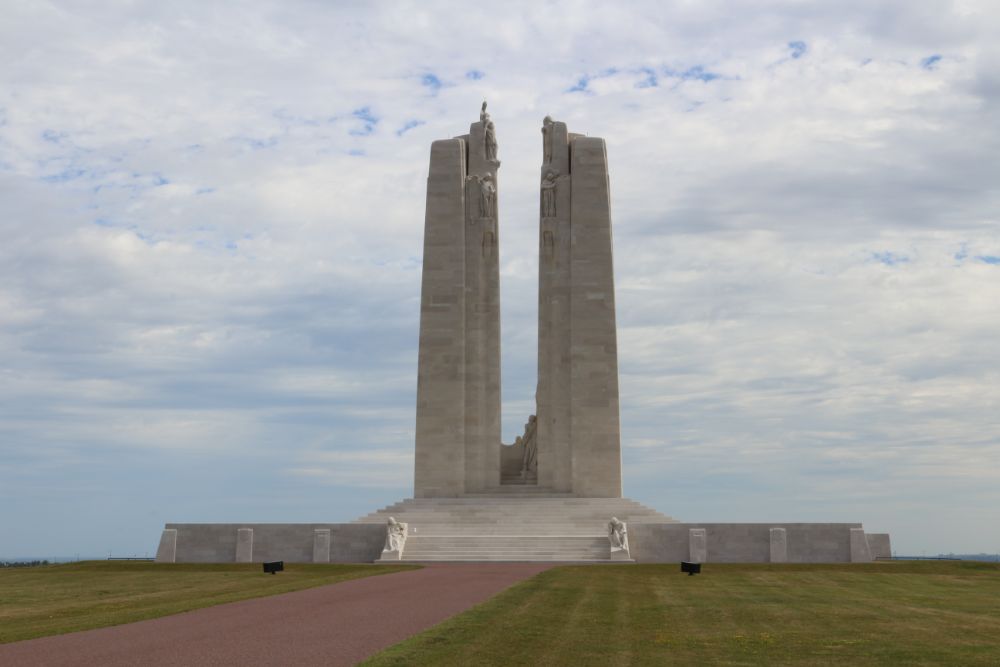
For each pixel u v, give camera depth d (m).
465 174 73.19
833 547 58.59
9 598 37.16
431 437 70.19
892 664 22.73
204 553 60.94
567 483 69.81
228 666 20.95
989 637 26.98
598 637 25.86
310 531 60.69
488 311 71.94
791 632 27.62
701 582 44.28
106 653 22.50
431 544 59.38
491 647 23.52
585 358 70.12
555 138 73.00
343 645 23.59
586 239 71.12
